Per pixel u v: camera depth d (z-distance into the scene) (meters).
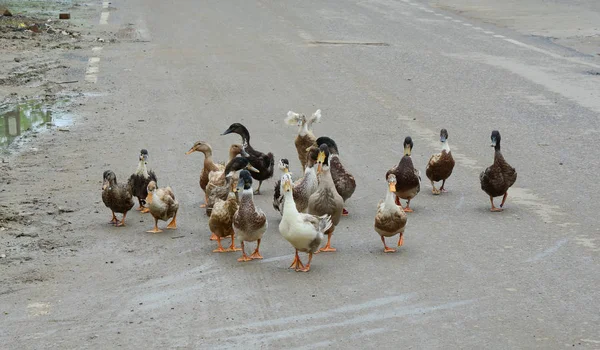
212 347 9.93
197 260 12.79
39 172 17.02
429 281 11.87
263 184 17.06
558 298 11.24
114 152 18.48
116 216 14.82
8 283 11.81
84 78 25.66
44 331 10.38
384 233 12.93
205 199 15.66
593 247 13.10
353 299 11.28
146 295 11.47
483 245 13.29
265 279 12.03
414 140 19.67
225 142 19.41
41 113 21.70
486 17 38.91
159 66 27.55
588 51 30.55
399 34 34.19
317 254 13.06
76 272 12.25
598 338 10.09
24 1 41.19
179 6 41.19
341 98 23.75
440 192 16.22
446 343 9.98
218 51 30.11
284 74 26.67
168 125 20.81
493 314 10.77
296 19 37.56
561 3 42.81
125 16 37.56
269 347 9.92
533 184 16.45
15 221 14.28
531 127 20.72
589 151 18.64
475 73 26.97
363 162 18.00
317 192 13.20
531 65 28.19
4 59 27.73
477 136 19.97
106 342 10.09
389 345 9.95
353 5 42.75
